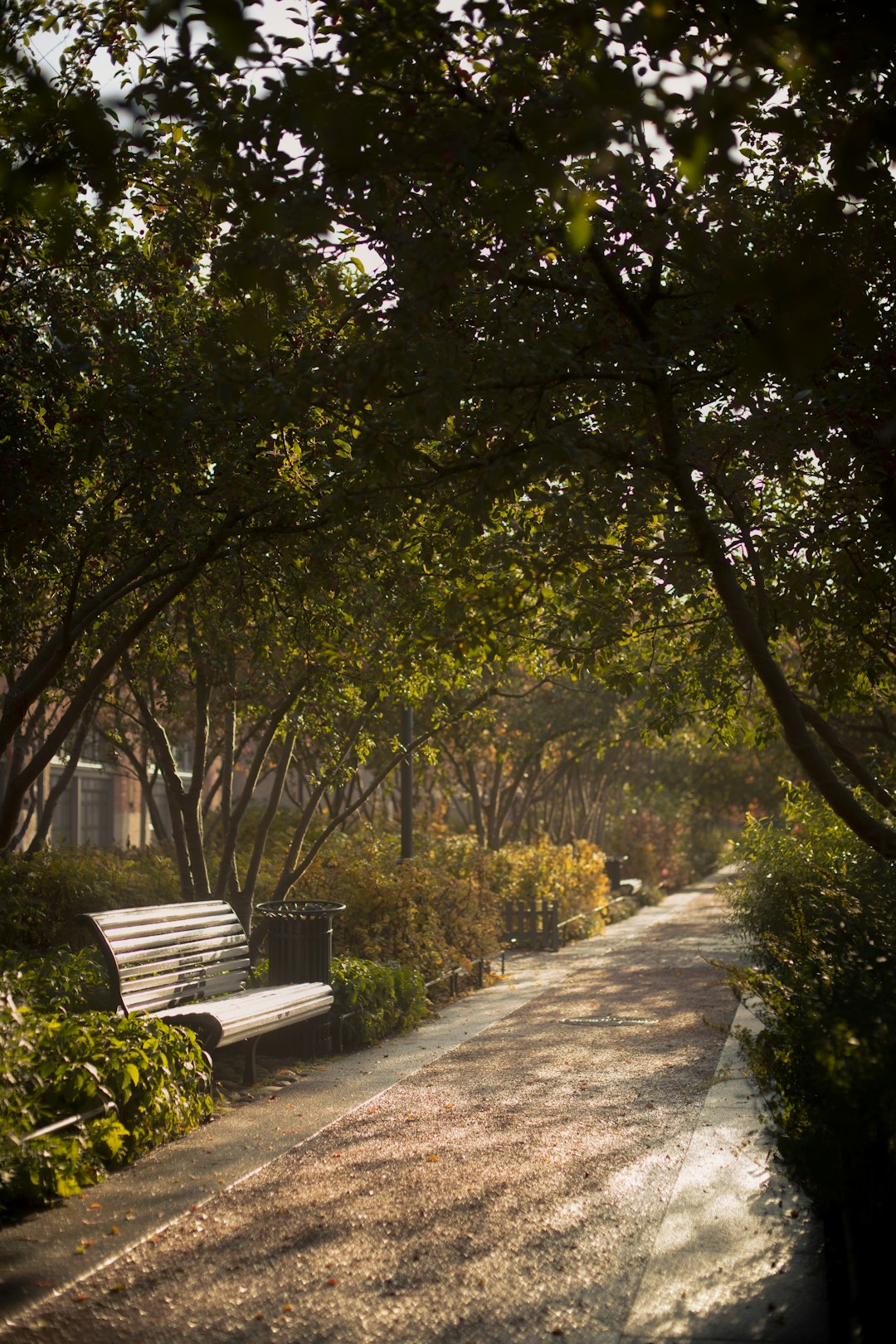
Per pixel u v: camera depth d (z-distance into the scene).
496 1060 9.73
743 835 15.48
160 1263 5.03
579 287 6.75
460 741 21.20
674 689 10.49
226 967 9.34
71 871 13.80
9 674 10.79
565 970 17.11
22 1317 4.47
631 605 9.02
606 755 32.47
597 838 38.28
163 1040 7.26
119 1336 4.31
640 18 4.53
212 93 5.55
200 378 7.08
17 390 8.23
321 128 4.94
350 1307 4.57
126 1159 6.54
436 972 13.84
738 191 6.87
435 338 6.67
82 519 8.94
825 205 4.33
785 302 3.70
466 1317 4.48
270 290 5.68
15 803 7.64
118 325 8.44
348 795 21.77
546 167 4.61
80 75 7.86
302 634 9.83
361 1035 10.56
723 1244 5.17
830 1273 4.71
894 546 8.37
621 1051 10.05
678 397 7.62
